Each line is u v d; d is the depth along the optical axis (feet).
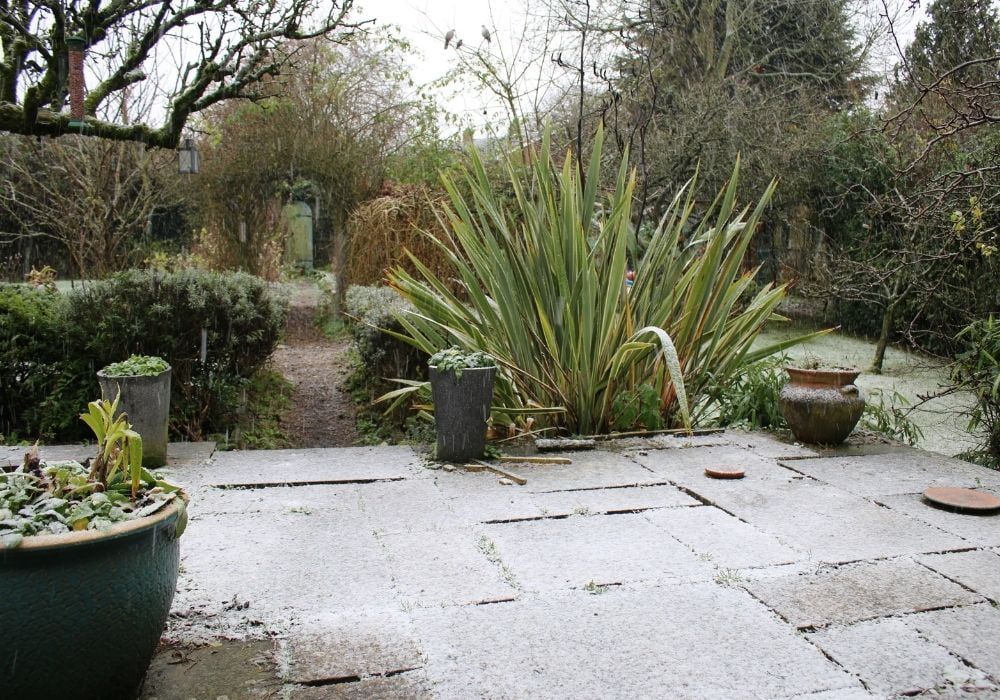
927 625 7.76
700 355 17.54
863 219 32.32
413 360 21.29
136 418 12.97
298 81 36.91
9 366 16.84
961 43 23.67
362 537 10.12
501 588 8.55
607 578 8.84
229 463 13.74
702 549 9.77
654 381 16.96
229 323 18.70
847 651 7.23
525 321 16.14
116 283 17.63
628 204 15.19
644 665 6.95
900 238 21.34
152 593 5.90
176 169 37.17
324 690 6.51
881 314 35.78
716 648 7.26
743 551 9.72
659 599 8.30
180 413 18.44
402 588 8.53
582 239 15.01
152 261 34.24
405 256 34.99
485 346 16.39
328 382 27.61
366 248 35.47
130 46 17.92
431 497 11.89
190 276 18.52
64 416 16.94
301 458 14.17
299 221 53.11
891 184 27.58
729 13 38.37
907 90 26.43
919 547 9.91
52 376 17.22
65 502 5.75
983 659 7.11
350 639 7.38
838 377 15.24
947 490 12.09
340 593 8.38
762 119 35.73
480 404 13.83
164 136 17.33
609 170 32.35
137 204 33.27
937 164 24.06
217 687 6.53
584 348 15.58
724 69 38.68
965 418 21.58
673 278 17.35
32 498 5.87
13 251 37.68
